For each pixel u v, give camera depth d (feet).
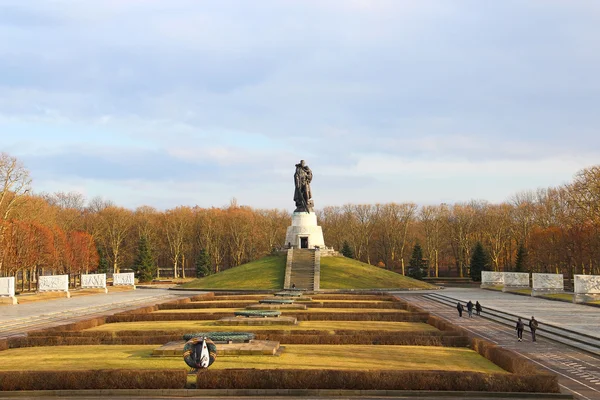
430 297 334.24
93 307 260.83
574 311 227.20
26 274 506.07
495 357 116.37
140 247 537.24
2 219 342.03
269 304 236.22
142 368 103.04
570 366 121.39
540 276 324.39
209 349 102.53
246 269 418.10
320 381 96.48
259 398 93.56
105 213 583.99
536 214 533.14
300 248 435.12
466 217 588.09
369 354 123.75
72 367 109.29
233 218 613.52
